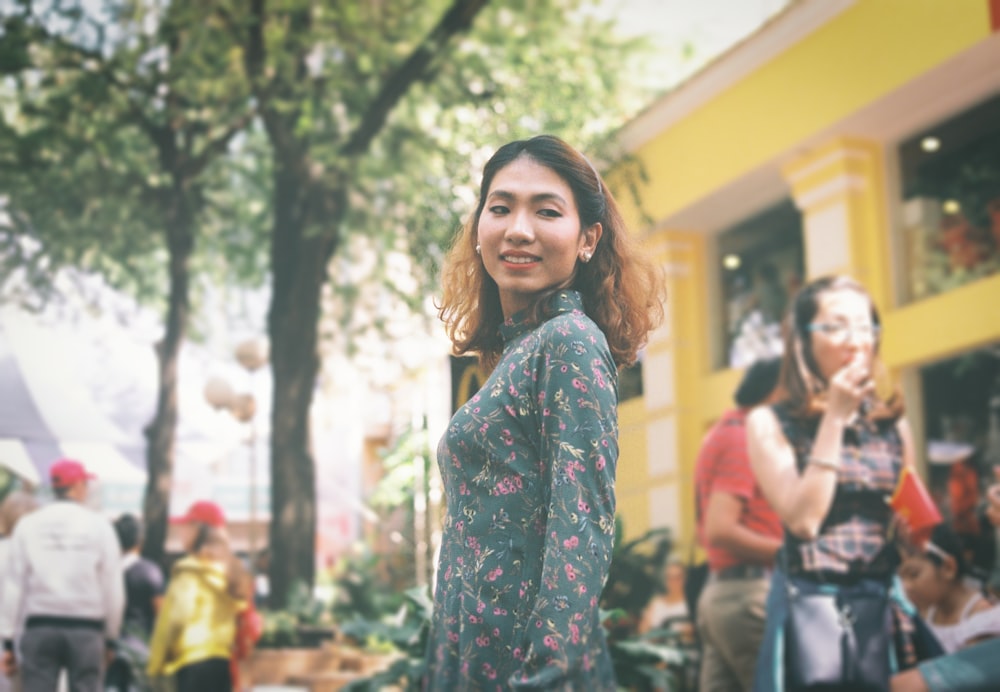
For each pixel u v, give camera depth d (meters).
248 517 14.46
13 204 12.76
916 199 9.42
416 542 8.38
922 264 9.39
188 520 6.89
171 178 13.09
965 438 8.77
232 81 12.73
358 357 13.52
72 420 12.02
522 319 1.81
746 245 11.42
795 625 4.09
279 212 12.63
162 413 12.41
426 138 12.67
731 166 10.55
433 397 10.97
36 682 6.56
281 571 12.06
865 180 9.66
